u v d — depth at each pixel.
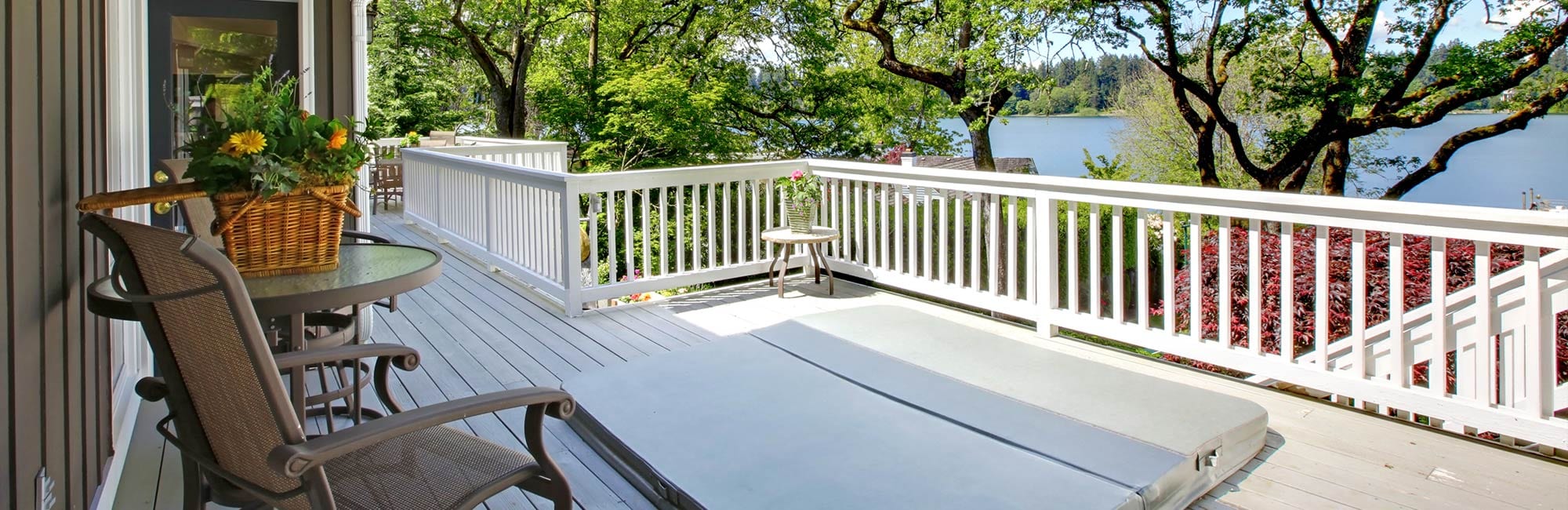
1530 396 2.75
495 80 17.86
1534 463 2.71
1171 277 3.72
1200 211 3.56
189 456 1.59
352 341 2.69
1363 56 11.49
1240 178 13.06
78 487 2.08
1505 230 2.73
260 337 1.31
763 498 2.33
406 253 2.72
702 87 16.92
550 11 17.44
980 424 2.81
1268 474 2.67
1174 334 3.75
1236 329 5.27
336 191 2.39
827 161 5.60
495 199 6.07
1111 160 13.99
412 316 4.83
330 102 4.64
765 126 17.30
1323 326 3.25
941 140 15.90
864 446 2.67
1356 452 2.82
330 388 3.45
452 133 11.59
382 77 21.44
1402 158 12.08
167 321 1.40
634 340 4.32
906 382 3.25
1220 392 3.44
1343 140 12.07
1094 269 4.04
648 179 5.01
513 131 17.98
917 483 2.40
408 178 9.15
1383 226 3.03
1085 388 3.17
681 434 2.78
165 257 1.33
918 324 4.12
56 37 1.94
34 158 1.72
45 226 1.80
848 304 5.05
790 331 4.00
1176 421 2.79
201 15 4.20
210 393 1.44
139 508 2.43
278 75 4.41
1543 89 10.77
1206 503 2.49
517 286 5.70
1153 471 2.42
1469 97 10.92
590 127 16.80
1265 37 11.81
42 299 1.76
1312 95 11.76
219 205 2.25
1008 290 4.47
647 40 18.02
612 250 4.98
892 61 15.18
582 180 4.75
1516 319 2.80
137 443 2.89
